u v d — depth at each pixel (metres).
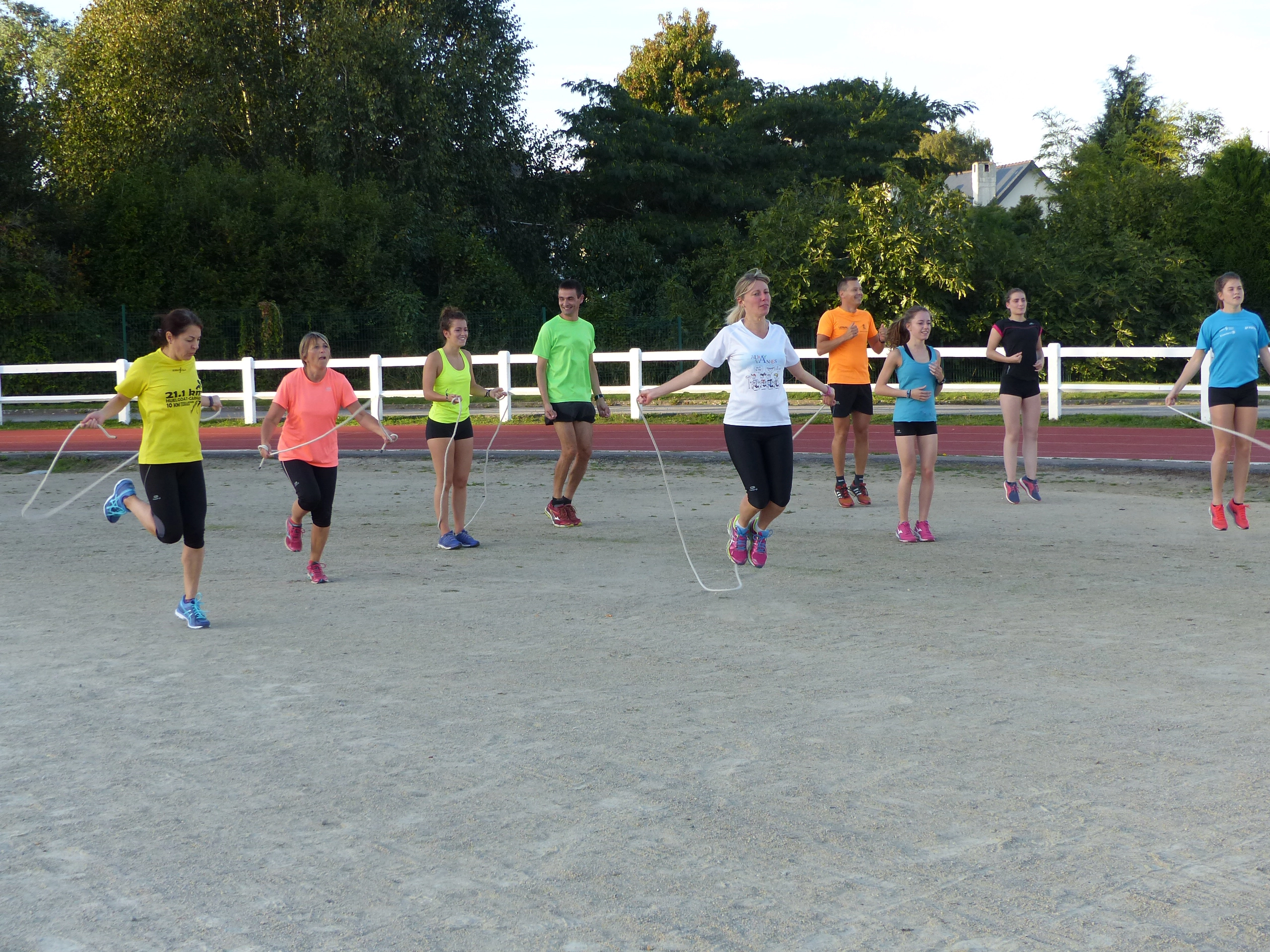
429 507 11.72
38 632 6.55
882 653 5.83
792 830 3.71
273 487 13.44
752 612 6.80
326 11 34.25
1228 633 6.12
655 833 3.71
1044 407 21.72
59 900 3.34
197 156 35.44
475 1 39.94
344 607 7.11
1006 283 32.44
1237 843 3.55
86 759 4.46
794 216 31.41
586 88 42.34
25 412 26.67
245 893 3.37
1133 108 60.72
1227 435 9.40
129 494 6.70
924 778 4.12
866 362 10.95
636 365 21.08
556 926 3.14
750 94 47.62
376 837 3.73
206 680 5.52
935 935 3.05
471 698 5.18
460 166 37.56
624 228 39.69
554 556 8.78
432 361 9.07
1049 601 6.95
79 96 37.12
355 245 33.78
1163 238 36.72
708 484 13.09
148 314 30.39
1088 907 3.18
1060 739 4.50
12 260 30.14
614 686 5.32
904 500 9.11
